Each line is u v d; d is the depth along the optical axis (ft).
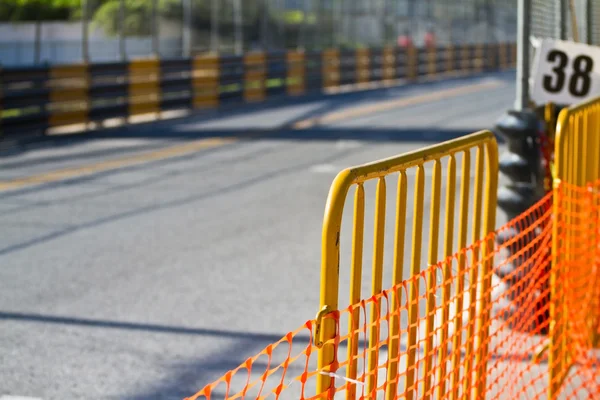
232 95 144.77
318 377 15.20
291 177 71.92
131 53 197.06
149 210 58.39
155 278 41.22
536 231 32.12
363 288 38.52
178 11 193.36
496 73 246.27
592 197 31.53
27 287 39.83
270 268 43.06
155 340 32.63
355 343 16.10
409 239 47.65
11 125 98.17
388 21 217.56
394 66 202.08
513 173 32.81
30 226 53.42
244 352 31.48
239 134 104.63
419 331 32.14
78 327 34.09
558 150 26.78
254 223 54.03
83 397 27.27
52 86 104.17
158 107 124.57
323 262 15.34
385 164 16.81
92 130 110.73
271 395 27.55
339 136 100.89
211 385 13.52
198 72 134.31
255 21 188.24
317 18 198.29
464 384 21.70
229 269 42.88
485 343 22.98
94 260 44.78
